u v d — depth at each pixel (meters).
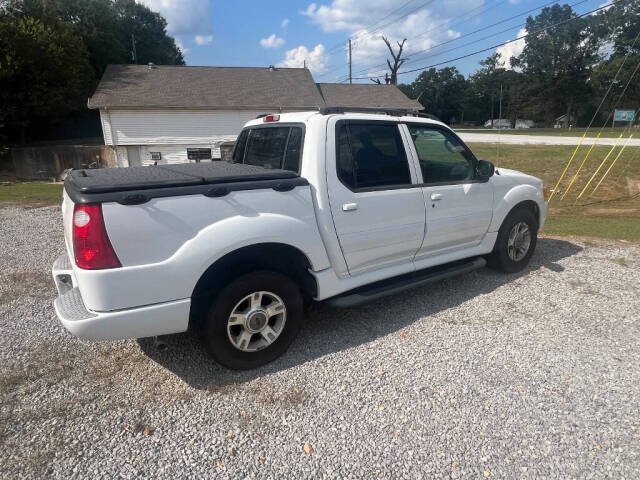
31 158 24.89
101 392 3.06
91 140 42.19
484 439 2.55
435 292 4.75
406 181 3.99
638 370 3.23
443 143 4.38
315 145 3.44
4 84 28.91
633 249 6.29
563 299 4.50
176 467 2.38
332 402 2.92
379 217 3.76
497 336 3.75
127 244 2.66
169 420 2.77
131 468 2.38
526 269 5.41
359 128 3.71
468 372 3.22
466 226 4.50
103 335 2.69
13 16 29.39
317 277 3.49
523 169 18.94
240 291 3.13
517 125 84.88
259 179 3.16
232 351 3.19
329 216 3.45
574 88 70.69
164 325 2.86
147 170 3.52
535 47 74.88
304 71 35.41
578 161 19.23
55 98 31.16
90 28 43.59
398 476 2.30
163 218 2.76
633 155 19.83
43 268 5.79
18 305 4.54
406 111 4.24
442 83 96.06
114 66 32.16
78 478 2.31
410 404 2.88
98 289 2.62
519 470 2.33
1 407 2.88
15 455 2.46
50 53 29.84
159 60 62.19
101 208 2.58
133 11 60.69
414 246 4.11
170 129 28.59
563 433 2.59
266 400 2.95
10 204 11.53
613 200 14.26
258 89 31.64
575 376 3.16
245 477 2.31
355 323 4.07
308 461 2.41
